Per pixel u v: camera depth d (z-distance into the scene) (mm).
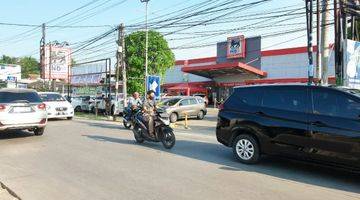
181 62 55844
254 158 9117
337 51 15258
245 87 9609
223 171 8531
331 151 7801
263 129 8898
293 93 8648
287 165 9188
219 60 49031
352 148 7512
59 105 22219
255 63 44500
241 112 9398
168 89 53969
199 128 19609
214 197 6648
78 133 15477
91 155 10406
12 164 9281
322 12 15609
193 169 8719
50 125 18969
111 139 13695
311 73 15688
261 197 6668
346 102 7809
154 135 11914
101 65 38562
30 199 6559
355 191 7164
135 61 44719
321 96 8180
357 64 15672
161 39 45812
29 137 14055
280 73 41875
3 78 72125
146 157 10141
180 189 7121
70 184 7484
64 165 9141
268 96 9070
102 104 30906
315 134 8023
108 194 6840
